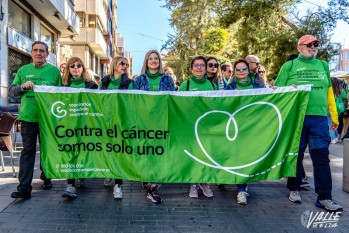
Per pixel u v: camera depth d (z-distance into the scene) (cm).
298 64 479
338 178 644
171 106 463
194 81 538
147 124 462
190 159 462
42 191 524
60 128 464
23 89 465
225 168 460
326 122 471
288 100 455
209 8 2900
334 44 1867
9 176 611
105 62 4103
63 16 1714
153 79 533
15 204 462
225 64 707
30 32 1598
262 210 459
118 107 462
